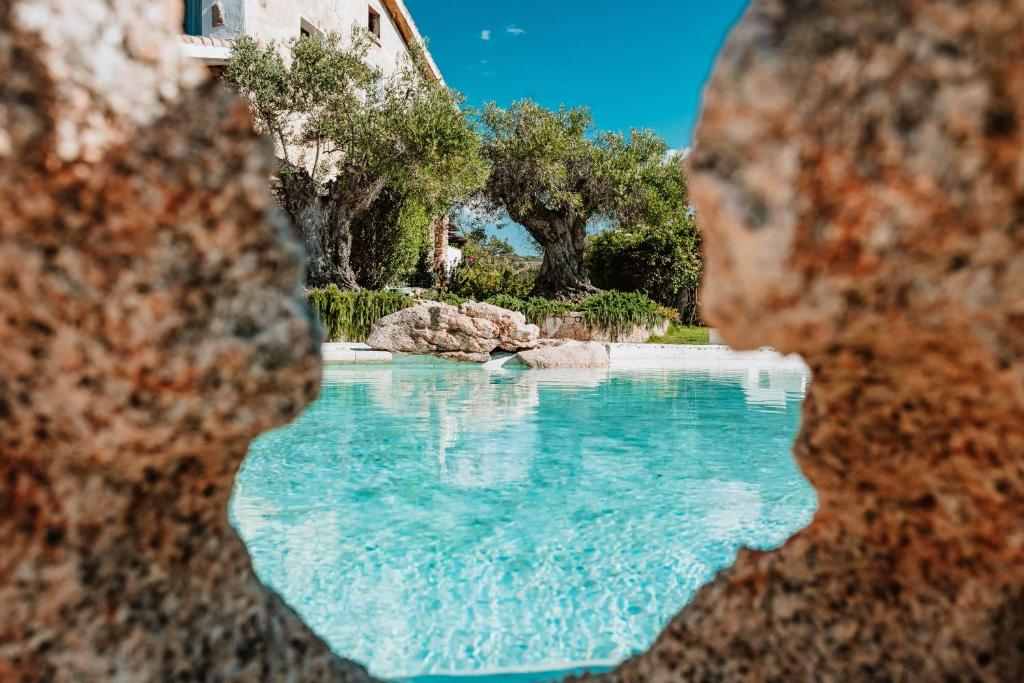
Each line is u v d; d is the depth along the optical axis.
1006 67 0.94
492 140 24.61
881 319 1.04
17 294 1.10
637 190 26.30
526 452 6.50
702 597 1.70
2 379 1.15
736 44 1.08
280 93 18.20
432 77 25.75
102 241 1.10
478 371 13.41
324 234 20.06
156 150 1.12
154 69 1.16
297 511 4.60
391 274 22.84
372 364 14.08
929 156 0.96
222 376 1.15
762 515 4.62
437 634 2.93
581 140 25.69
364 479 5.44
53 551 1.23
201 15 19.81
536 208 25.78
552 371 13.75
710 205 1.07
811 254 1.02
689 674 1.60
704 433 7.54
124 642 1.29
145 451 1.19
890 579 1.47
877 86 0.99
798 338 1.10
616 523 4.43
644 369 14.48
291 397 1.22
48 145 1.06
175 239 1.13
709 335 20.84
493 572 3.60
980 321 1.01
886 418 1.30
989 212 0.97
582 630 2.98
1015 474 1.21
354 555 3.82
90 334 1.11
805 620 1.52
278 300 1.22
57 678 1.22
